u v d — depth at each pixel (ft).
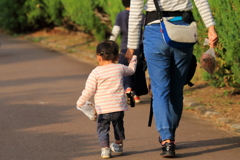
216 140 59.88
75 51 164.96
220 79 85.20
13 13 226.38
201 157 52.26
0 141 60.18
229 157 52.16
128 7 83.76
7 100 87.20
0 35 229.66
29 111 77.92
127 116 74.64
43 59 146.92
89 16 167.32
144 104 84.38
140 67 57.21
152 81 51.24
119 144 53.26
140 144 58.44
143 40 51.47
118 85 50.49
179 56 49.73
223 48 81.10
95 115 51.19
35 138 61.62
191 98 84.84
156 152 54.75
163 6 48.57
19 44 190.70
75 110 78.79
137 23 49.42
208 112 73.97
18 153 55.06
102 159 52.34
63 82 106.83
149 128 66.59
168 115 50.29
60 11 205.26
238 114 72.59
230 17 73.97
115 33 84.53
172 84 52.54
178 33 47.44
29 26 228.84
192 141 59.52
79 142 59.62
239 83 83.61
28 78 112.47
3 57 151.43
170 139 50.21
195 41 48.75
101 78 49.83
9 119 72.33
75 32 210.18
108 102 50.29
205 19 48.67
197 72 99.66
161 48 48.96
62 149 56.59
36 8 215.31
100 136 52.11
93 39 190.60
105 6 151.23
